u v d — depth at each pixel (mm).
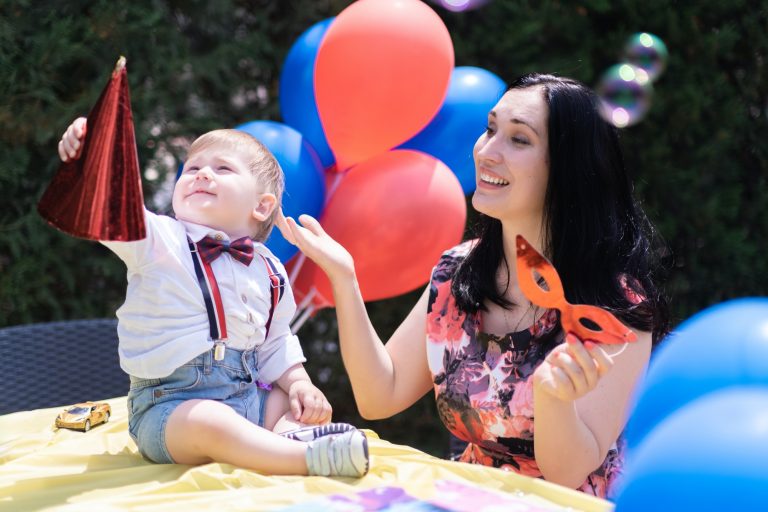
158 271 1473
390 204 2395
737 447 792
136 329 1483
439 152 2660
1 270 2990
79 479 1343
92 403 1768
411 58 2328
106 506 1173
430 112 2434
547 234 1715
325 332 3619
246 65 3510
